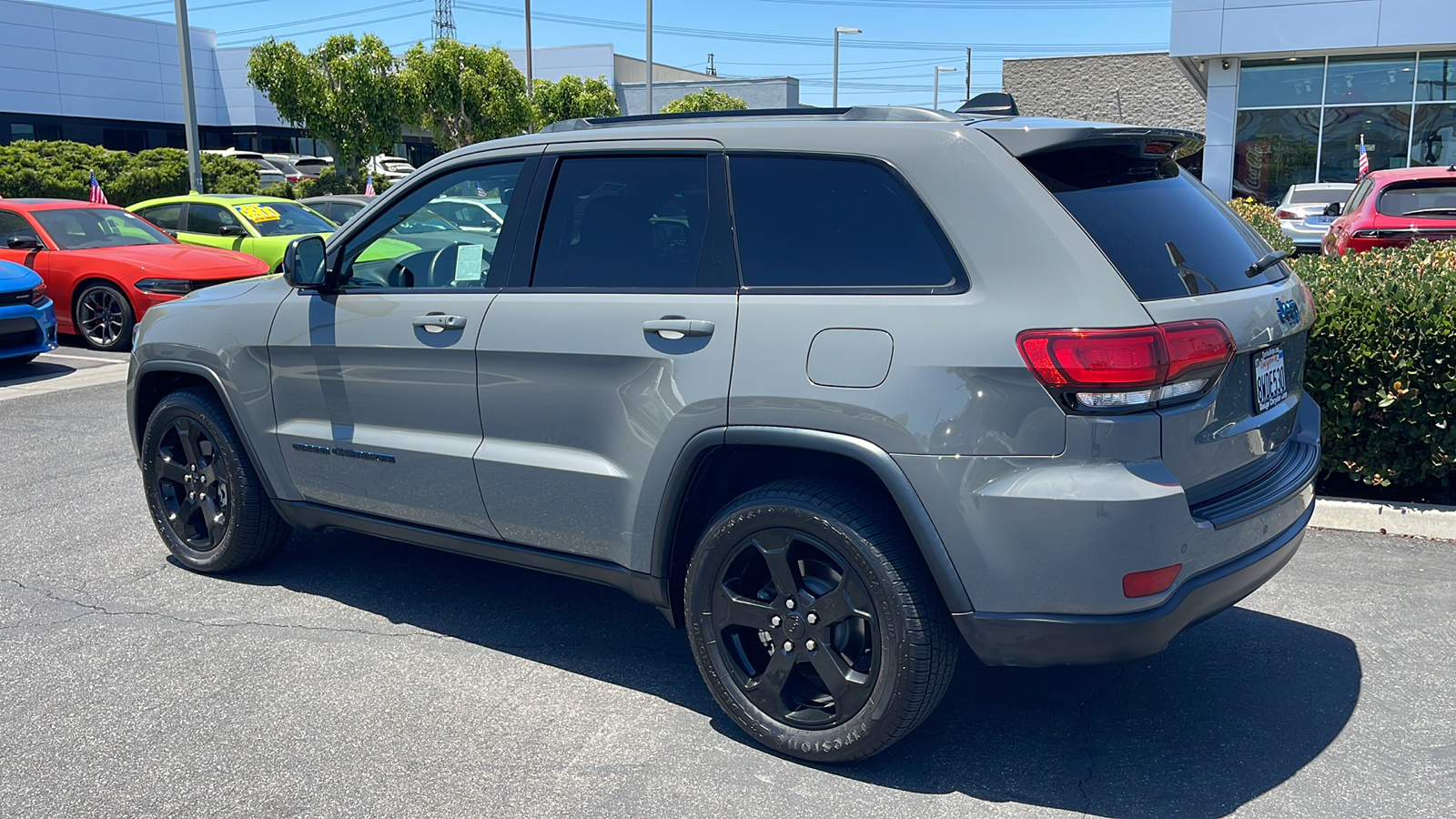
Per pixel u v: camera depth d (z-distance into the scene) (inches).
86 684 150.4
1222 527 117.7
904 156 122.8
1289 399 138.7
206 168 1035.9
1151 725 139.0
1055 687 149.9
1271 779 126.3
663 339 132.5
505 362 146.1
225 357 178.5
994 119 128.3
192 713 142.6
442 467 154.5
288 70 1190.9
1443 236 451.8
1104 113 1311.5
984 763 130.3
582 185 145.9
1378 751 132.0
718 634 133.8
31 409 339.3
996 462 113.2
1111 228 117.5
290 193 1123.3
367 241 165.3
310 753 132.6
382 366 159.6
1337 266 245.6
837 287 123.8
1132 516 110.0
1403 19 784.9
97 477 259.9
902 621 119.3
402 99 1245.7
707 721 141.6
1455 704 143.3
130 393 195.3
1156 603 113.7
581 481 141.0
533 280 147.4
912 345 116.6
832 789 124.8
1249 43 835.4
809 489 125.3
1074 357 109.6
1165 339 110.9
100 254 458.6
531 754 132.6
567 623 173.2
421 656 160.6
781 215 129.6
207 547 192.1
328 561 201.2
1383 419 214.4
